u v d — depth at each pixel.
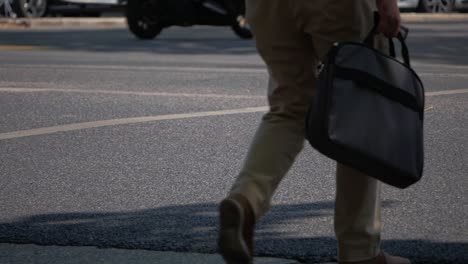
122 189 8.30
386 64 5.07
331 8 5.16
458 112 12.21
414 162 5.09
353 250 5.45
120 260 6.26
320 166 9.15
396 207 7.63
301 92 5.40
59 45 23.39
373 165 4.98
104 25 34.22
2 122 11.62
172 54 20.86
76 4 33.59
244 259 4.91
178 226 7.10
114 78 15.95
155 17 25.33
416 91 5.16
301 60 5.38
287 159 5.27
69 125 11.37
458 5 38.66
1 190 8.30
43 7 33.94
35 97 13.65
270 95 5.47
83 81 15.53
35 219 7.34
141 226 7.11
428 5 38.00
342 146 4.88
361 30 5.21
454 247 6.54
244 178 5.16
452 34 26.69
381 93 5.03
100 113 12.21
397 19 5.21
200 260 6.25
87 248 6.55
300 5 5.21
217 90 14.33
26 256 6.36
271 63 5.44
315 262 6.23
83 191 8.23
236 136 10.65
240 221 4.89
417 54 20.53
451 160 9.41
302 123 5.37
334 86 4.93
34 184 8.51
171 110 12.41
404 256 6.31
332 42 5.23
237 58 19.92
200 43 24.16
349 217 5.42
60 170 9.04
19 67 17.77
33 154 9.76
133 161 9.40
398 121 5.05
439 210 7.55
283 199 7.91
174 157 9.58
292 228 7.03
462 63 18.78
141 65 18.23
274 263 6.20
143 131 10.94
